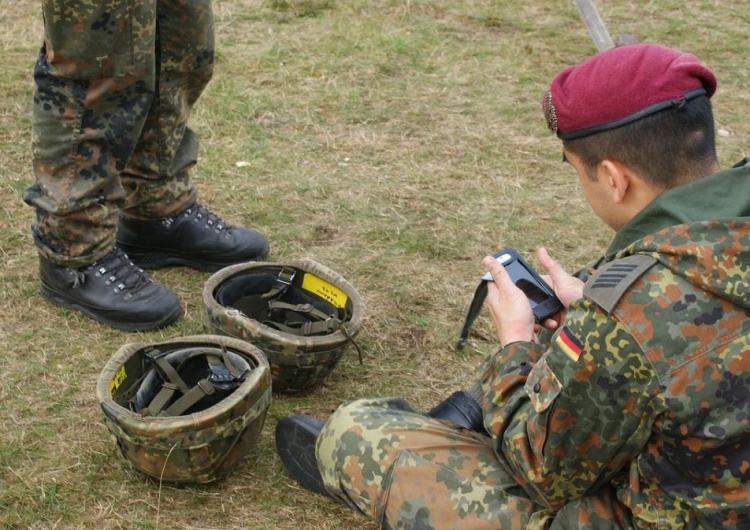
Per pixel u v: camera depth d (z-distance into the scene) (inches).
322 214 145.8
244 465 96.0
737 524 61.9
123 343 114.2
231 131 168.9
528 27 221.9
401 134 172.7
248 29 211.0
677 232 60.6
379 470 75.7
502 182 158.7
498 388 72.2
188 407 90.3
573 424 63.3
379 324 121.3
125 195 117.5
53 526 87.0
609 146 65.0
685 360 59.2
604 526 67.5
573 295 77.9
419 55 204.1
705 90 64.8
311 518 90.0
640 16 231.9
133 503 90.2
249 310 111.3
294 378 102.9
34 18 208.8
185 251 129.0
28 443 97.1
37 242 116.6
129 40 104.2
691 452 60.7
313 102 181.5
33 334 114.4
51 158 109.3
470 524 72.3
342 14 221.3
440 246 138.9
